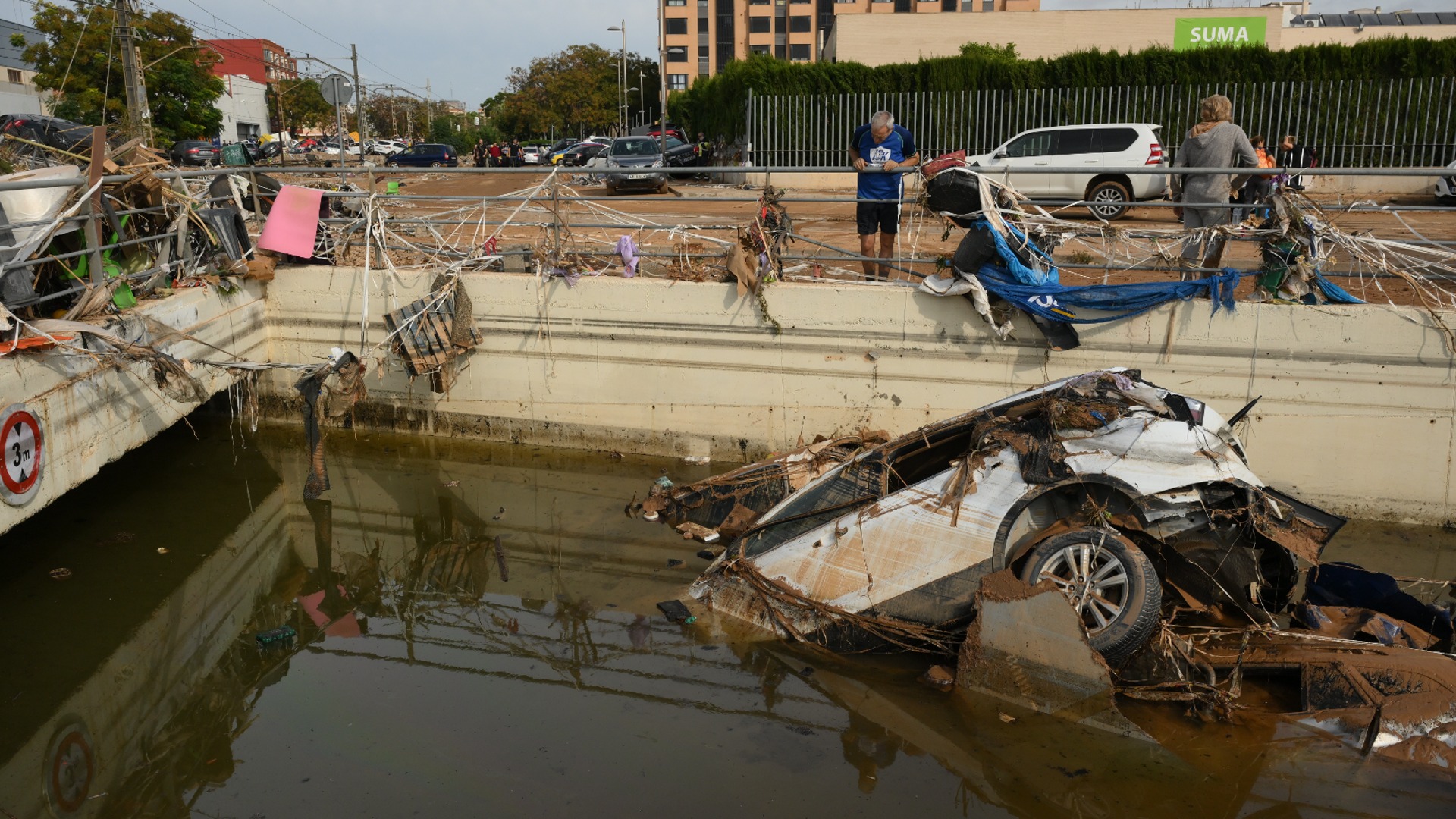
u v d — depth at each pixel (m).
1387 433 7.44
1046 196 17.03
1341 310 7.32
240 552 7.25
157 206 8.38
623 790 4.24
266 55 75.62
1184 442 5.07
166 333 7.39
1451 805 3.93
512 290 9.24
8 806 4.30
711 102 30.31
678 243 10.33
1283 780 4.16
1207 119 7.92
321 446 8.39
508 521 7.83
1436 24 40.56
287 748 4.66
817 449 7.50
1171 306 7.67
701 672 5.33
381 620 6.20
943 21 28.86
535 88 67.69
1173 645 4.82
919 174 8.03
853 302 8.35
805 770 4.38
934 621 5.27
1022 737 4.59
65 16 27.50
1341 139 21.31
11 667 5.55
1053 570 5.01
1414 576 6.62
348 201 11.34
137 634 5.99
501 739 4.68
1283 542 4.95
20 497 5.64
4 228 6.07
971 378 8.27
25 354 5.86
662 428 9.21
